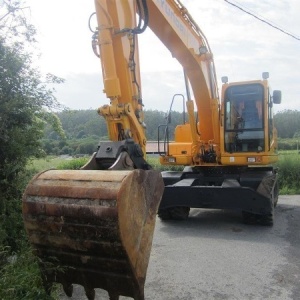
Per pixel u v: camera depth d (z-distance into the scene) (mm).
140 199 3162
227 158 7406
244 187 6625
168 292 4078
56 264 3355
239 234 6438
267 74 7285
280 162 13383
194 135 7652
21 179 5184
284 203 9602
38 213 3213
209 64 7336
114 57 4215
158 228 6953
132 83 4340
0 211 4719
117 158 3592
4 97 4852
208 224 7211
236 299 3893
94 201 2967
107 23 4098
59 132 5941
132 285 3086
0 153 4926
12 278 3508
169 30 5910
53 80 5418
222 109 7441
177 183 7312
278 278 4422
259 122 7254
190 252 5445
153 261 5066
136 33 4449
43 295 3518
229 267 4805
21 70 5062
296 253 5352
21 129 5156
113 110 3971
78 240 3088
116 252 2963
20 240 4562
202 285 4254
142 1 4656
